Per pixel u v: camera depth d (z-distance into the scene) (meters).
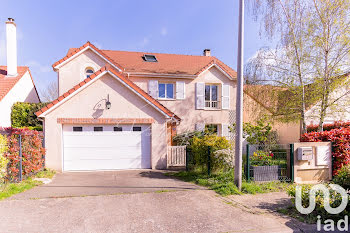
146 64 14.40
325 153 7.25
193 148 8.74
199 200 5.46
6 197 5.39
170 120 10.39
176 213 4.63
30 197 5.46
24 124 13.70
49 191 6.03
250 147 7.44
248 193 6.06
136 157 9.93
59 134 9.09
